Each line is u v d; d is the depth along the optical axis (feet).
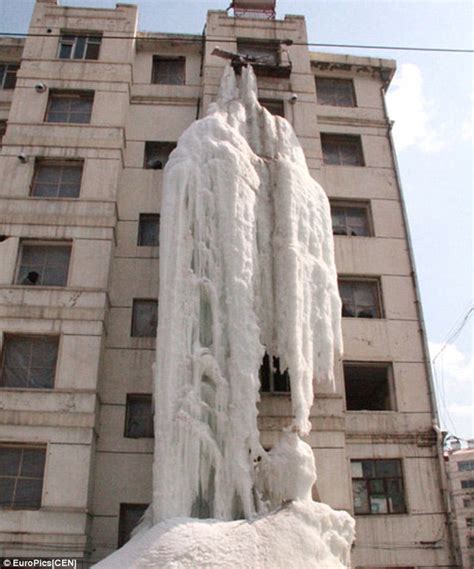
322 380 56.75
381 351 66.13
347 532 46.42
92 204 67.36
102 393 60.54
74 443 54.85
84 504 52.29
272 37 84.89
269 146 66.74
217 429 49.16
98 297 61.87
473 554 192.95
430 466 60.95
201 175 58.34
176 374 49.83
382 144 81.25
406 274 71.26
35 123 72.79
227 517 46.09
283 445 49.39
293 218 59.82
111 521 55.31
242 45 84.48
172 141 78.33
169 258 54.54
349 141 82.17
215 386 50.62
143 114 79.97
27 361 59.72
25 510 51.85
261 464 48.85
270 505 47.34
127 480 57.21
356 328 67.05
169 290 53.11
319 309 58.70
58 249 65.87
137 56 85.35
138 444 58.85
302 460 47.70
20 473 54.24
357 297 70.49
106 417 59.67
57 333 60.03
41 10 82.94
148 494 56.80
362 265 71.26
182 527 41.04
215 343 51.96
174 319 51.75
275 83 80.33
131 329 64.75
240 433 48.52
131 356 62.95
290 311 55.16
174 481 46.03
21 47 85.25
